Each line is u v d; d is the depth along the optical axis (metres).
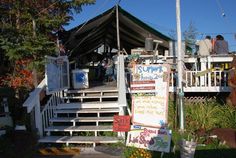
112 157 9.05
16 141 9.65
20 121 10.42
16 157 8.95
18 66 13.49
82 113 11.81
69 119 11.25
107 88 13.43
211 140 10.16
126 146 9.55
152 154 9.18
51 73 11.60
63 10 15.79
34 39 10.87
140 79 9.80
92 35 17.75
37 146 10.07
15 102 11.62
